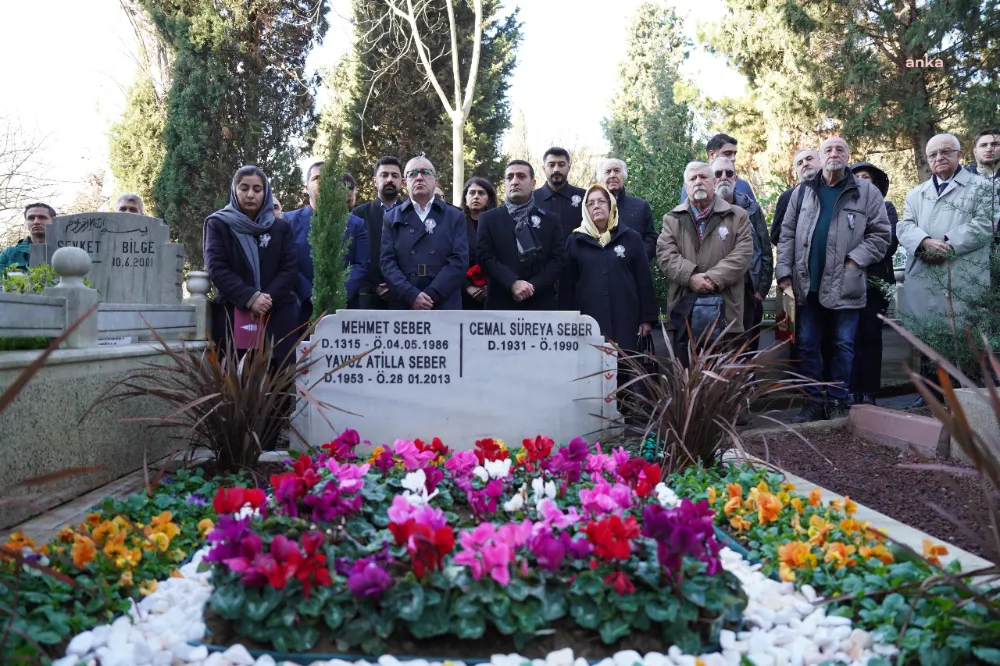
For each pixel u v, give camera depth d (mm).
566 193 6621
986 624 2285
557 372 5355
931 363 6262
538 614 2512
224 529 2689
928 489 4535
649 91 18109
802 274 6590
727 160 6715
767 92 15875
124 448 4773
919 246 6523
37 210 7477
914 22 13789
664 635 2529
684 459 4539
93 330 4477
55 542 3021
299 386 4566
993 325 5844
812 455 5492
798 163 7254
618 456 4066
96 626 2555
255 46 18875
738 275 5918
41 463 3904
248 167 5570
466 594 2500
